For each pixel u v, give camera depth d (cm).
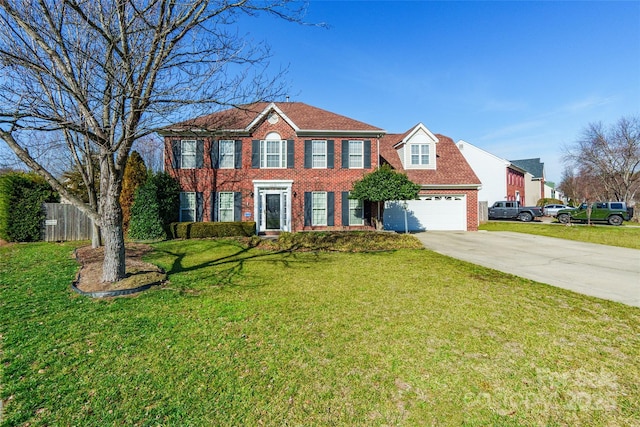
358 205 1686
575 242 1357
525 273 782
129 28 644
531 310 512
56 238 1379
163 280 694
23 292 603
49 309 513
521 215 2677
